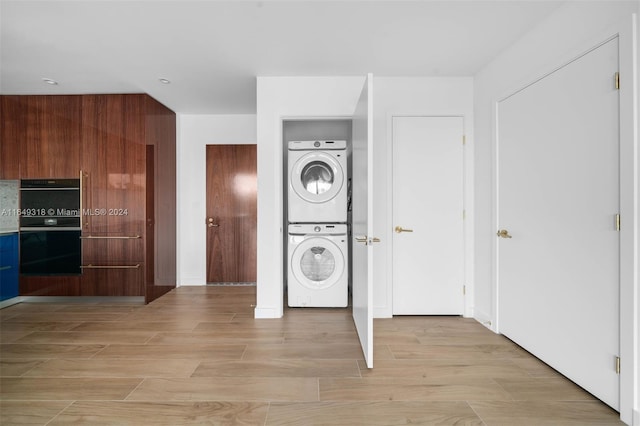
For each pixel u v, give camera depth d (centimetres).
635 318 164
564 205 211
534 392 196
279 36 253
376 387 201
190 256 471
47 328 302
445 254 336
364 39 258
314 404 184
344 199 360
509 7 216
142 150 378
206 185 471
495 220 289
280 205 337
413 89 332
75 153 379
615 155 175
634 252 164
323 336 283
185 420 169
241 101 411
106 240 379
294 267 360
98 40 257
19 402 185
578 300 200
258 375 215
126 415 173
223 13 223
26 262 382
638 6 162
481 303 318
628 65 165
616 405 175
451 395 193
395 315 338
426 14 225
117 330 296
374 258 333
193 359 238
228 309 360
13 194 389
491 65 297
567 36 209
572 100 204
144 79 337
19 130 380
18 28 239
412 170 335
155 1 208
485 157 308
